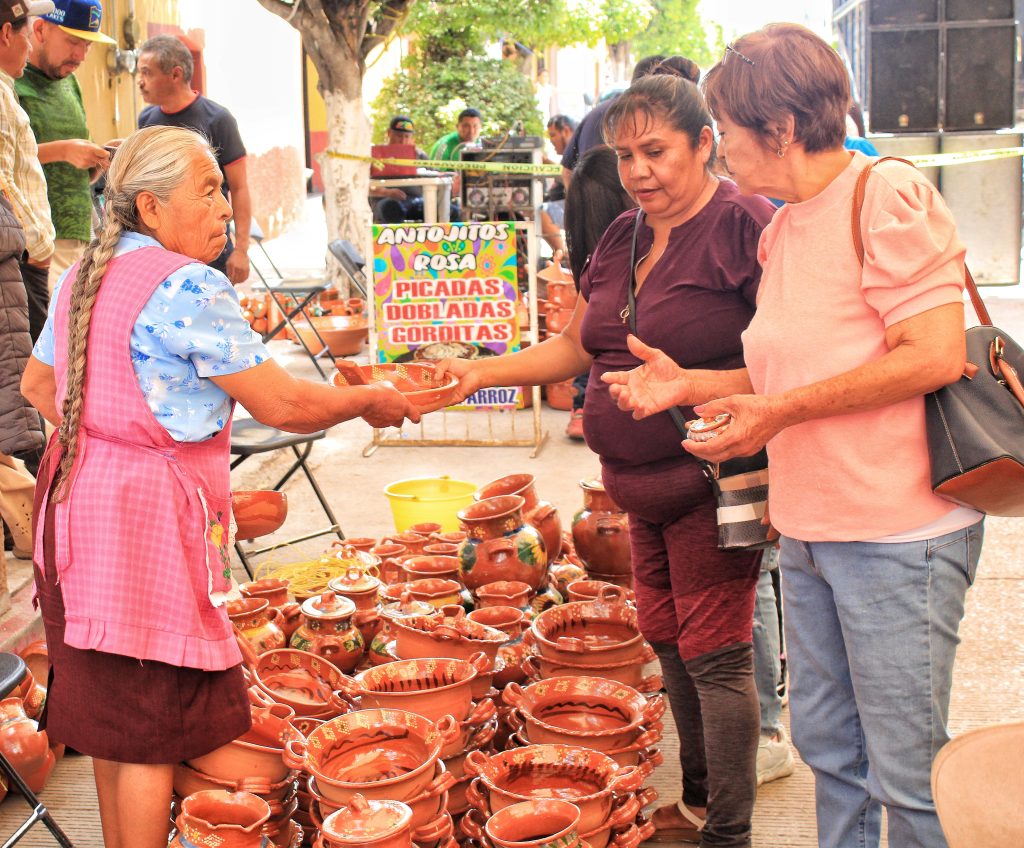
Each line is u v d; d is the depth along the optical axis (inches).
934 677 87.2
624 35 779.4
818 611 93.7
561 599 158.9
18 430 146.6
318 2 424.8
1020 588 191.3
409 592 144.3
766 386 91.6
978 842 50.9
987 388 83.2
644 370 100.3
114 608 95.7
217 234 101.2
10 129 163.8
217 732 101.6
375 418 115.6
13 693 137.3
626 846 107.0
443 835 102.5
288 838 107.7
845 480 86.8
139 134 99.7
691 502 109.0
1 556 164.1
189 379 97.2
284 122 738.2
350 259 406.0
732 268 106.8
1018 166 498.0
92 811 131.6
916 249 80.9
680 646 112.8
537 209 413.4
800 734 97.1
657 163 105.3
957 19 489.4
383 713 109.2
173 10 490.6
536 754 109.6
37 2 164.4
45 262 173.6
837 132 85.7
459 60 777.6
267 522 185.5
